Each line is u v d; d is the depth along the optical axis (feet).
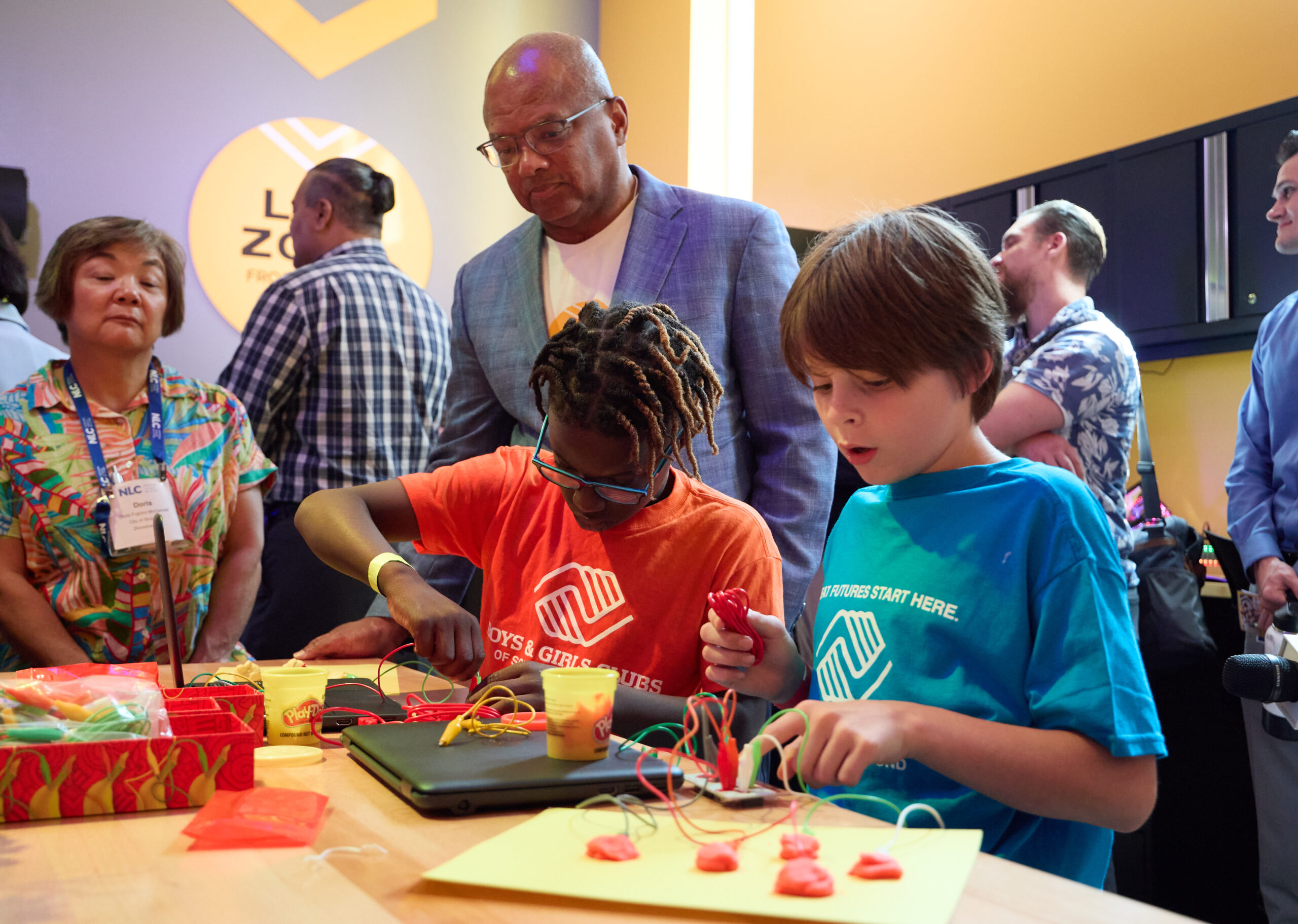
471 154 12.88
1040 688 2.91
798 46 16.24
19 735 2.50
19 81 10.96
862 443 3.25
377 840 2.25
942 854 2.15
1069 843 3.05
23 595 6.04
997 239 12.78
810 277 3.23
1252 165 10.00
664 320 4.02
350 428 9.13
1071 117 12.65
